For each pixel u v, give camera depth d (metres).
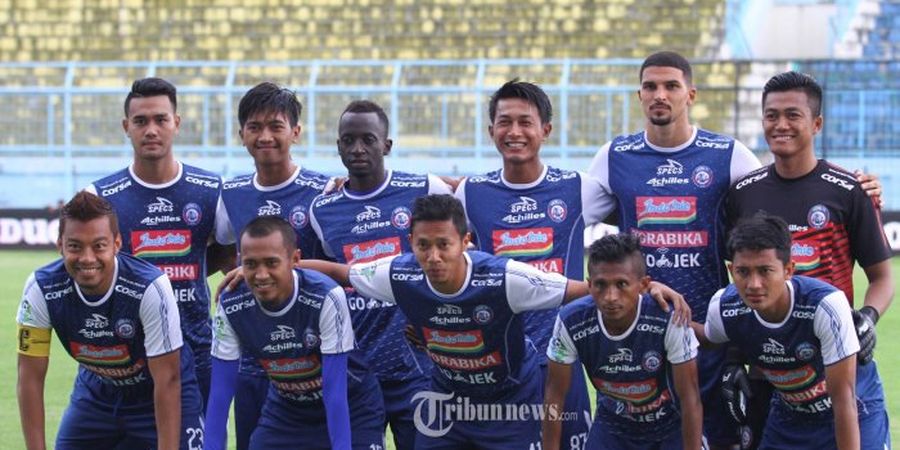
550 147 21.72
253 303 6.16
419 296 6.16
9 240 22.25
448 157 22.47
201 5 27.47
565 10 26.61
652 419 6.20
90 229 5.82
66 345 6.23
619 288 5.81
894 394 9.72
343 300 6.13
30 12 27.72
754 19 27.45
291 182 6.89
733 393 6.20
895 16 27.08
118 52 27.42
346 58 26.83
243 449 6.79
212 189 6.94
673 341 5.94
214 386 6.22
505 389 6.38
